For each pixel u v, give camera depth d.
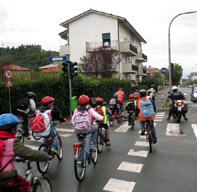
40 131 7.55
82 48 47.16
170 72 26.66
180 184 6.77
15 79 18.69
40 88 19.22
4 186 4.02
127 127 15.85
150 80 65.81
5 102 17.11
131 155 9.56
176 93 17.88
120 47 47.53
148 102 10.21
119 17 45.75
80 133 7.53
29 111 12.67
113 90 35.22
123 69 49.72
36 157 4.18
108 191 6.39
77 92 23.69
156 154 9.67
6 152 4.04
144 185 6.72
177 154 9.66
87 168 8.12
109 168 8.10
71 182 6.99
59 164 8.63
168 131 14.30
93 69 41.78
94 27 46.75
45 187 4.94
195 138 12.45
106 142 10.61
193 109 25.50
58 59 18.64
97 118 7.50
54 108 8.06
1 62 38.41
